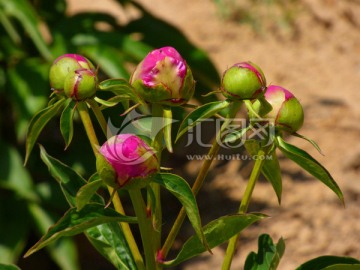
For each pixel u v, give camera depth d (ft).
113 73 15.78
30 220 16.49
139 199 6.34
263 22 28.19
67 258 15.85
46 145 17.65
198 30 28.48
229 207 19.58
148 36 18.78
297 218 18.10
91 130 6.85
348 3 27.22
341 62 25.00
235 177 20.57
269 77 24.57
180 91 6.37
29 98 15.49
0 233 16.24
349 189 18.44
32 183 16.16
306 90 23.44
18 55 16.78
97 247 7.50
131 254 7.46
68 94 6.58
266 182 19.92
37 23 15.71
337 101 22.41
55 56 16.11
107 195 18.72
